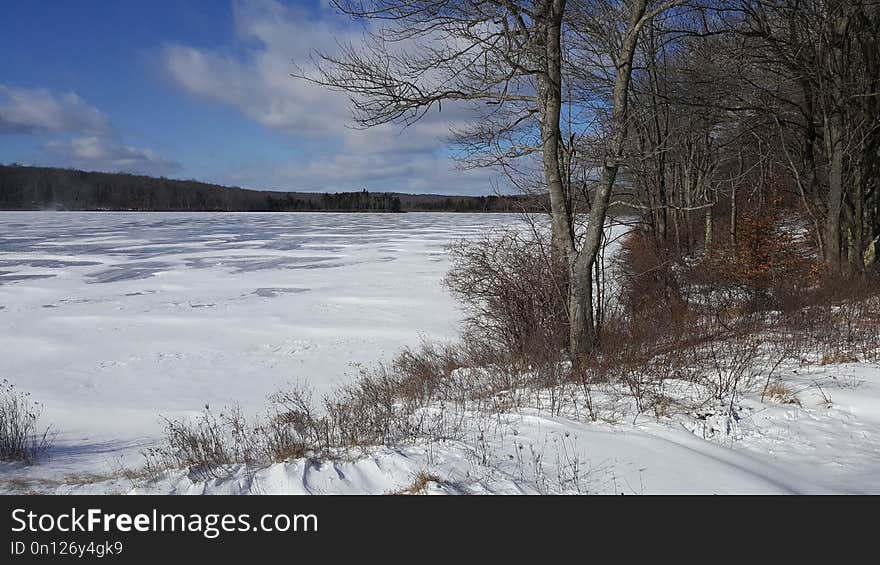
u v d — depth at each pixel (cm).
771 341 1044
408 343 1634
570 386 876
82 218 9356
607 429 681
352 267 3222
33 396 1249
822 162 1864
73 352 1594
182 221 8606
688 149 2111
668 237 2342
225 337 1736
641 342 1086
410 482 552
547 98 974
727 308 1464
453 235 5625
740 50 1559
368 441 669
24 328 1856
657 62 1803
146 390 1280
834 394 743
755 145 2183
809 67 1587
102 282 2736
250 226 7350
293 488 545
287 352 1574
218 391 1266
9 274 2992
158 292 2472
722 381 814
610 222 1221
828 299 1346
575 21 1384
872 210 1691
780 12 1550
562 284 1112
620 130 935
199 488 552
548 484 544
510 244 1255
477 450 626
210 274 2984
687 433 663
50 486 596
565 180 1099
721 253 1912
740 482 534
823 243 1762
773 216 1891
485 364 1138
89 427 1037
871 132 1572
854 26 1572
